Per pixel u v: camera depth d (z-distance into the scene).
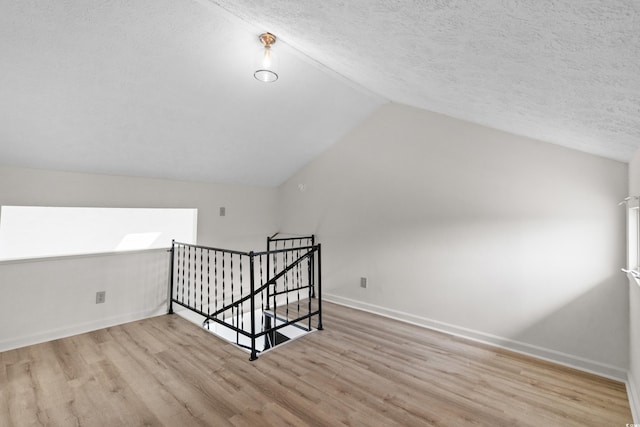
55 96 2.30
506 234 2.87
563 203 2.59
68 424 1.78
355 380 2.28
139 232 4.51
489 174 2.97
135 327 3.24
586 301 2.48
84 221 4.10
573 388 2.21
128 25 2.00
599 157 2.43
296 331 3.62
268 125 3.47
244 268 4.62
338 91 3.27
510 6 0.81
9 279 2.71
